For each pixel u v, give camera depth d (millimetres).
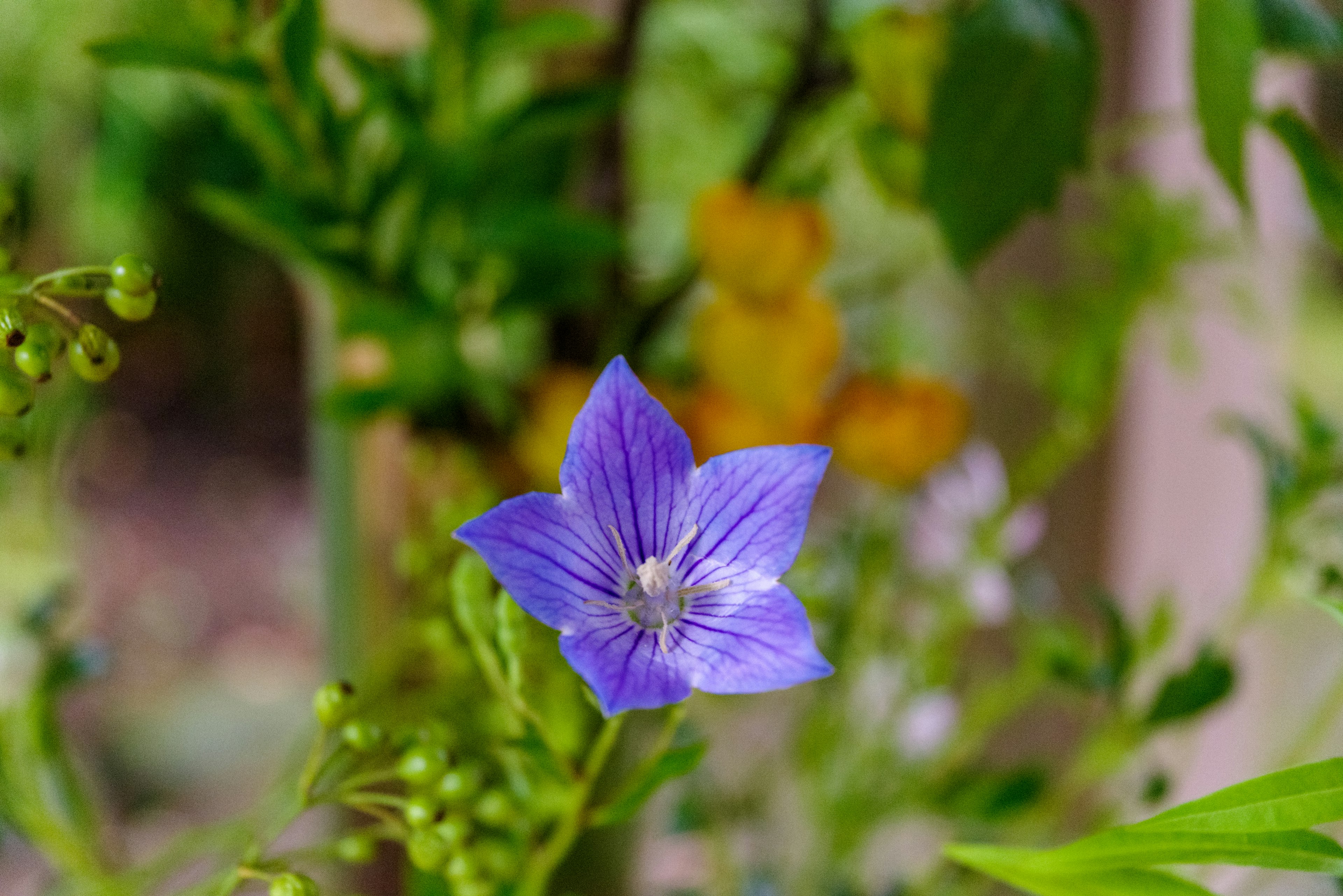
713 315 507
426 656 534
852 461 522
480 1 491
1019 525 571
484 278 527
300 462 2045
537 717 420
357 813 544
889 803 541
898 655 561
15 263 402
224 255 1874
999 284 640
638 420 400
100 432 1971
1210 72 448
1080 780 518
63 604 513
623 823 520
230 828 476
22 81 891
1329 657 631
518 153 528
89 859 473
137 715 1377
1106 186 551
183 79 535
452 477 545
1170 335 565
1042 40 462
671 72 629
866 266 673
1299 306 651
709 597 400
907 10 509
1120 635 498
